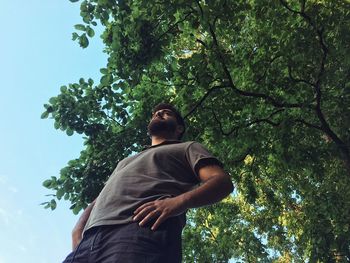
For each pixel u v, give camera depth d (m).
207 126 10.50
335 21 9.89
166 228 2.25
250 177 11.86
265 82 10.40
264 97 10.23
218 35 10.34
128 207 2.33
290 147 11.08
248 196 11.73
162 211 2.24
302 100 10.51
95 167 9.41
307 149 11.08
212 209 13.70
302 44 9.92
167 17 9.16
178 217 2.37
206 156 2.60
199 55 9.53
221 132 10.37
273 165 12.05
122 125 9.97
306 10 10.02
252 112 10.80
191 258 12.98
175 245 2.27
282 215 14.05
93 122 9.77
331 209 11.89
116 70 9.37
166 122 3.24
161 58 9.38
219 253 13.36
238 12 9.33
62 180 9.33
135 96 9.97
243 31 10.61
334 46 9.96
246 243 14.00
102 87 9.61
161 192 2.45
